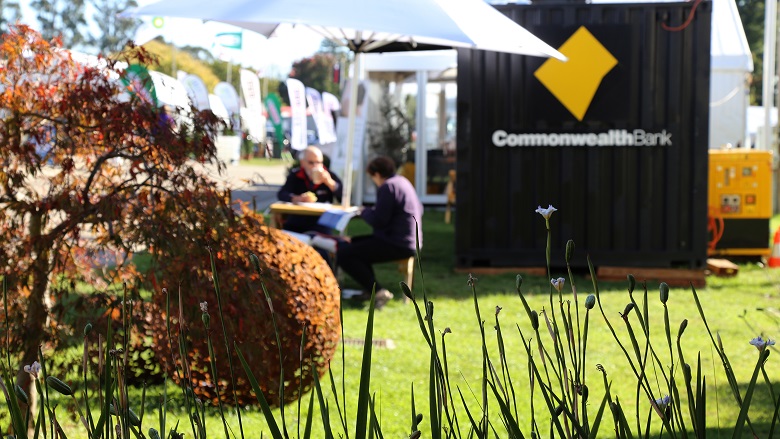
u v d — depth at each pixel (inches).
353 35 393.1
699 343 285.7
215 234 167.0
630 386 233.8
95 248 168.9
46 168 168.6
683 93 427.8
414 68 809.5
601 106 429.4
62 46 170.4
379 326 308.8
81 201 166.2
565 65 428.5
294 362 191.5
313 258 198.2
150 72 169.2
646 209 429.7
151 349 197.9
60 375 165.3
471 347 274.4
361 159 735.7
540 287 398.0
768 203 485.7
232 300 173.3
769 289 399.9
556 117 431.2
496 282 410.6
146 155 165.8
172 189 165.2
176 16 298.8
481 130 433.7
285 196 388.8
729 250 486.9
